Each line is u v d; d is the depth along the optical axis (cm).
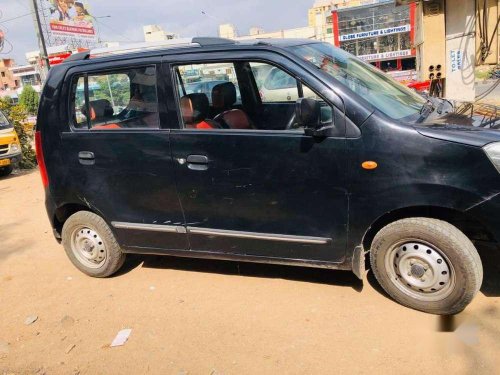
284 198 350
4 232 643
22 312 408
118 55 397
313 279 401
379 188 319
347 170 326
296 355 308
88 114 412
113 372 314
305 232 351
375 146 316
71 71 415
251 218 365
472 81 805
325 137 328
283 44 368
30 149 1339
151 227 404
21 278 479
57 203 442
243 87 396
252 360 308
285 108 380
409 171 310
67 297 426
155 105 382
